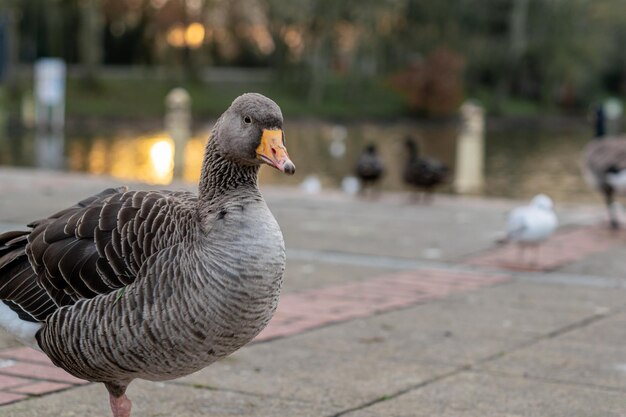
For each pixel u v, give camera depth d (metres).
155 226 4.27
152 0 62.41
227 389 5.95
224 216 4.15
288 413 5.51
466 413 5.59
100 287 4.28
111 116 52.12
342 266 10.09
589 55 70.12
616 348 7.12
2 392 5.70
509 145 46.75
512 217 10.53
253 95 4.34
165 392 5.87
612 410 5.70
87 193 14.55
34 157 31.58
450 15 68.69
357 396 5.86
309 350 6.87
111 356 4.26
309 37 65.00
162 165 30.14
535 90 78.44
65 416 5.32
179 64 64.44
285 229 12.29
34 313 4.48
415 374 6.36
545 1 67.50
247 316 4.12
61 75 41.03
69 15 59.31
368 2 62.28
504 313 8.20
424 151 42.69
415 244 11.55
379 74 74.75
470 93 75.81
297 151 38.88
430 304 8.48
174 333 4.12
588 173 13.81
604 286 9.51
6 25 28.23
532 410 5.67
